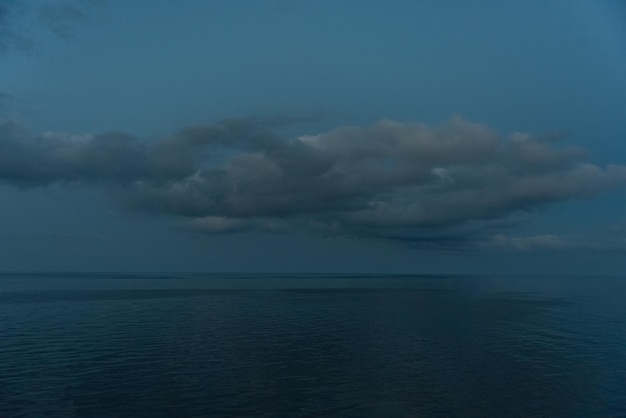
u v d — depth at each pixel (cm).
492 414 2677
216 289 15075
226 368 3656
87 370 3600
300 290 14612
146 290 14138
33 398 2938
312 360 3931
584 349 4362
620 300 10094
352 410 2733
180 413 2698
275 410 2730
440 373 3494
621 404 2831
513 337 5041
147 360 3931
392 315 7250
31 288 14912
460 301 9950
